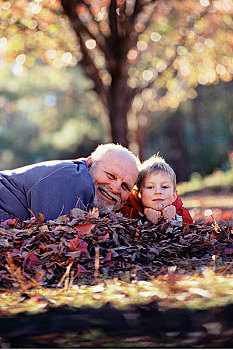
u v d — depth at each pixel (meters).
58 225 3.09
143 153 19.45
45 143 33.34
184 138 33.62
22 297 2.15
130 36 11.94
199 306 1.94
